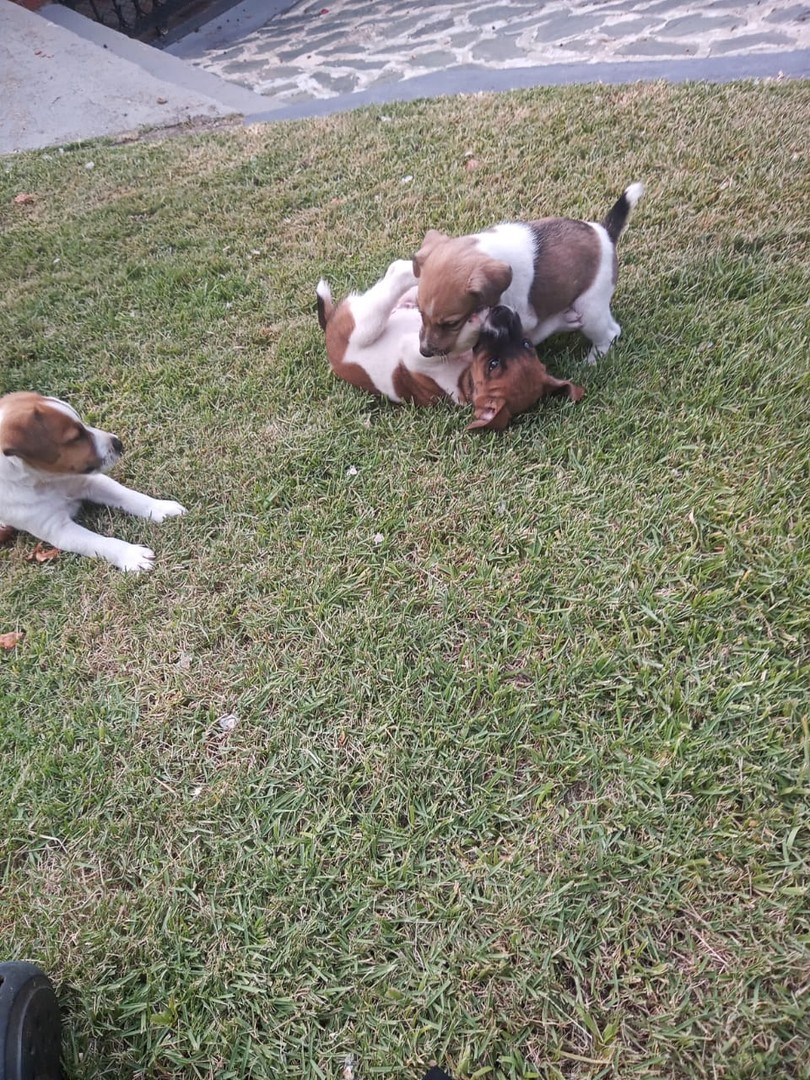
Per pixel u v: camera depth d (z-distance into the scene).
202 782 0.75
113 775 0.76
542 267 0.93
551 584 0.82
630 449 0.92
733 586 0.78
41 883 0.71
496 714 0.74
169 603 0.90
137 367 1.24
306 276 1.33
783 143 1.37
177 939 0.66
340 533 0.92
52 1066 0.55
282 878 0.68
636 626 0.77
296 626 0.84
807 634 0.74
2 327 1.40
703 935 0.60
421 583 0.86
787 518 0.82
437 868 0.66
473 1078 0.57
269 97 2.31
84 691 0.84
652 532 0.84
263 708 0.79
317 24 2.91
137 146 1.99
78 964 0.66
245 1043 0.61
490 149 1.54
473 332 0.91
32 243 1.64
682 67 1.79
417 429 1.01
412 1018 0.60
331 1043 0.60
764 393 0.94
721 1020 0.57
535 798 0.69
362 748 0.74
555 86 1.78
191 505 1.00
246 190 1.65
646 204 1.27
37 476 0.94
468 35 2.45
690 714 0.71
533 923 0.63
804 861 0.62
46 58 2.53
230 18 3.14
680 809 0.66
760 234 1.17
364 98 2.06
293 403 1.10
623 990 0.59
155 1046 0.62
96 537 0.96
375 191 1.52
